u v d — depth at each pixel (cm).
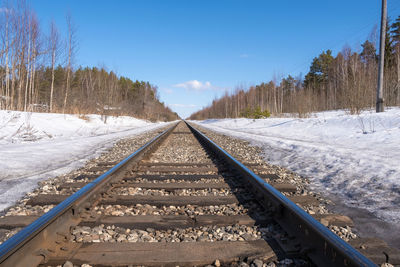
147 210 310
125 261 192
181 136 1431
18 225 257
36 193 383
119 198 336
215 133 1703
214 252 207
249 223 268
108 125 2345
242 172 440
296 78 7050
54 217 217
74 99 2616
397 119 1099
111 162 621
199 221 268
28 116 1393
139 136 1406
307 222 210
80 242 222
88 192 301
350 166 518
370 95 1862
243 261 200
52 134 1315
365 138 926
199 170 525
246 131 1791
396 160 524
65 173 529
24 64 1978
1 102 1819
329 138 1056
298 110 2381
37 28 2033
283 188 399
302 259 201
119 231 249
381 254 203
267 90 6219
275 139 1072
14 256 171
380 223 279
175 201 330
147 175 472
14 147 827
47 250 194
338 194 392
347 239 237
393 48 4059
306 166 580
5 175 486
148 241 232
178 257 199
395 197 354
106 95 2869
